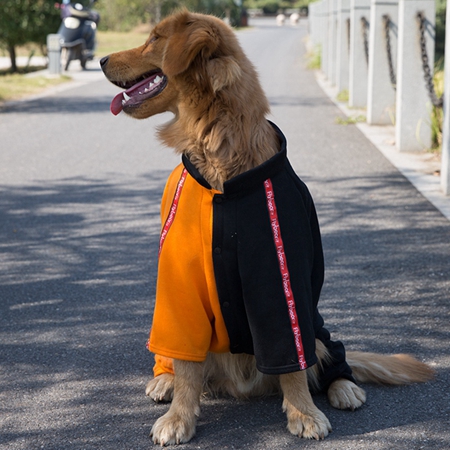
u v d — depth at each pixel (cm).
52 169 995
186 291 330
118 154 1102
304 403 343
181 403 342
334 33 2031
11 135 1273
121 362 425
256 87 341
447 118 793
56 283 559
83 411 368
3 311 505
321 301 512
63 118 1484
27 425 354
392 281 548
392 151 1070
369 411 361
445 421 349
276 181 331
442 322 470
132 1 5703
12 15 2497
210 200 327
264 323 327
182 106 340
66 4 2495
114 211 773
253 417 360
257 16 10712
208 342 339
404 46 1021
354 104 1556
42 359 429
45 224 725
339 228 693
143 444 335
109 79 384
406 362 390
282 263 326
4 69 2684
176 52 327
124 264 603
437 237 657
